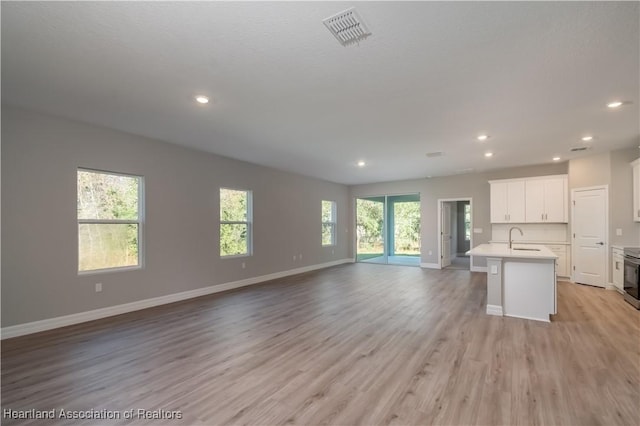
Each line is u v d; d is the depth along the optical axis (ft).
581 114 11.93
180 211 16.80
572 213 20.54
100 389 7.79
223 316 13.82
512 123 12.95
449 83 9.36
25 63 8.19
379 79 9.09
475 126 13.37
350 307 15.21
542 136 14.92
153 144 15.55
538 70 8.56
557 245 21.52
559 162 21.59
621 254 16.99
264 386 7.93
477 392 7.57
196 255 17.61
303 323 12.84
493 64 8.25
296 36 7.03
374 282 21.50
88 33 6.90
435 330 11.93
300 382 8.12
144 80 9.17
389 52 7.70
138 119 12.56
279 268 23.70
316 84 9.42
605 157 18.57
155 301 15.51
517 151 18.04
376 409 6.93
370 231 32.63
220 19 6.42
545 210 21.88
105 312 13.65
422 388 7.78
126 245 14.67
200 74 8.80
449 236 30.30
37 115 11.84
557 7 6.05
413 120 12.57
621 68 8.43
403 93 10.04
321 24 6.59
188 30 6.80
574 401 7.16
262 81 9.21
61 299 12.40
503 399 7.27
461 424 6.39
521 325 12.44
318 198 28.53
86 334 11.57
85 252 13.33
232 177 19.99
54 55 7.80
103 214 13.92
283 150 17.70
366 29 6.75
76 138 12.86
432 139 15.38
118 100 10.62
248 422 6.50
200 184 17.90
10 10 6.08
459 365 9.00
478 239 25.57
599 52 7.65
